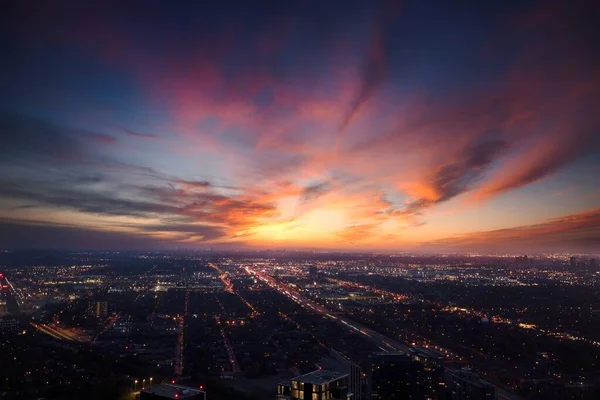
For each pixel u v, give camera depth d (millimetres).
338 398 164625
